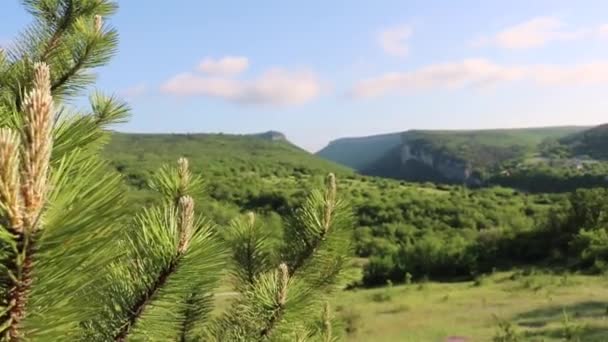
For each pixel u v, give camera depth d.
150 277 1.66
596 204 49.06
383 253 55.22
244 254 3.35
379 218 71.06
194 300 2.50
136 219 1.70
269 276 2.75
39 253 0.96
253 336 2.70
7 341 1.00
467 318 27.73
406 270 51.25
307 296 2.71
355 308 32.97
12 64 2.69
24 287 0.99
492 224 70.19
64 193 0.99
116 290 1.70
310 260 3.23
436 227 69.19
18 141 0.91
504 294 34.72
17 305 1.00
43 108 0.91
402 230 65.69
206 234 1.72
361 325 27.39
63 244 0.98
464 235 61.84
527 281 37.59
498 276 44.38
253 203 53.53
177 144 173.12
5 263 0.96
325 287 3.26
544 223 52.28
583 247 44.75
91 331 1.66
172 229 1.65
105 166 1.11
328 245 3.20
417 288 43.66
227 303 3.11
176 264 1.64
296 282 2.80
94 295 1.26
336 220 3.18
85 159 1.09
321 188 3.24
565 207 52.06
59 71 3.20
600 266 38.94
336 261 3.24
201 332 2.74
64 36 3.28
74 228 0.97
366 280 51.12
